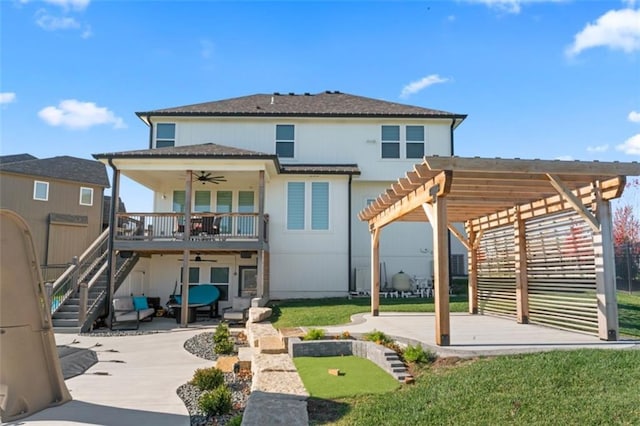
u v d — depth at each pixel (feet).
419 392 17.60
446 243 24.40
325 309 45.88
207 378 23.41
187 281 48.21
